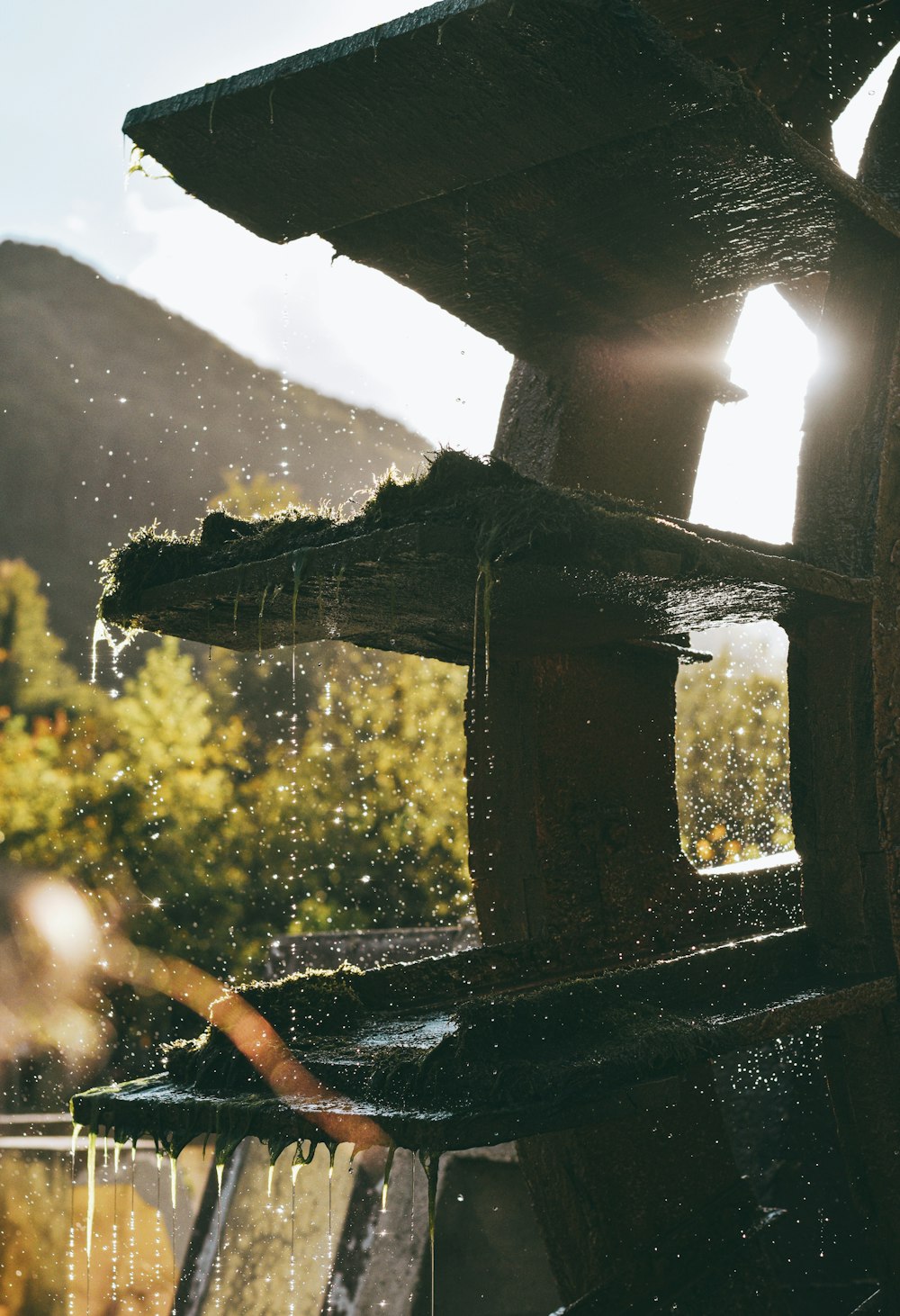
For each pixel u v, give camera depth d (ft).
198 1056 8.86
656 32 7.40
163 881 49.96
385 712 51.62
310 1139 7.52
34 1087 42.50
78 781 52.80
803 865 10.39
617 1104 7.45
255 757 59.11
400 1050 8.30
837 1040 10.10
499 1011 7.80
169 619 9.35
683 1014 8.91
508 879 10.95
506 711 11.02
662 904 11.27
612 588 8.36
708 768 41.65
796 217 9.55
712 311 11.68
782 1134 13.61
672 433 11.93
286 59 8.05
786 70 11.25
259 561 8.56
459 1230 15.42
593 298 10.71
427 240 10.00
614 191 9.20
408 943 22.11
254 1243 16.99
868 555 10.05
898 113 10.85
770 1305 10.57
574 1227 10.84
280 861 50.26
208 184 9.31
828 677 10.13
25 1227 20.07
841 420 10.47
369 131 8.51
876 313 10.43
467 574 8.08
